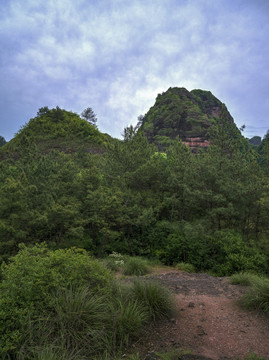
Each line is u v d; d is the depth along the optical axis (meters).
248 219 17.06
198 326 4.05
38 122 85.00
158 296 4.54
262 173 18.69
